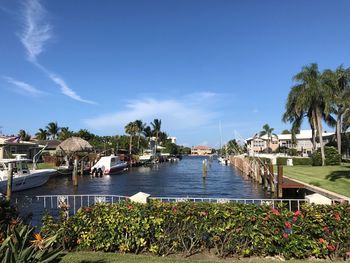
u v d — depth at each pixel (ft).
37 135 449.06
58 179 176.45
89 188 145.69
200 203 30.09
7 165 125.80
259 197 114.42
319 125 174.40
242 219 27.99
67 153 218.79
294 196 106.52
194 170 265.54
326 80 175.11
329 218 27.58
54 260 17.17
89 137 383.04
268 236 27.78
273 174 115.55
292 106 183.11
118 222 29.43
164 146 545.03
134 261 26.68
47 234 29.55
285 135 403.13
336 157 171.83
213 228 28.35
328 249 27.43
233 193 126.62
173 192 132.77
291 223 27.89
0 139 229.66
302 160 188.96
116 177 196.65
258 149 401.70
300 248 27.53
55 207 81.76
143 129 411.34
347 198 65.10
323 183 90.79
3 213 24.12
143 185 157.48
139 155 373.20
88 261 26.66
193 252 29.27
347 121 184.85
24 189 127.85
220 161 416.67
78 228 30.37
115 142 372.17
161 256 28.81
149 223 29.12
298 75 176.65
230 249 28.32
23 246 17.08
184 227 28.99
